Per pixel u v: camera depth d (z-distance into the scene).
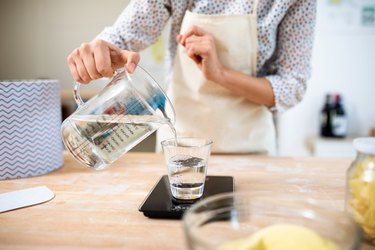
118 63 0.77
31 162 0.78
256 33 0.95
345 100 2.19
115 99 0.62
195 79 1.00
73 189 0.70
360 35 2.10
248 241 0.39
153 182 0.74
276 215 0.44
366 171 0.47
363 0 2.06
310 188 0.69
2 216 0.58
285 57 0.98
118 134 0.63
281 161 0.89
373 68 2.13
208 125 1.02
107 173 0.81
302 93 0.99
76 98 0.75
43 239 0.50
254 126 1.02
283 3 0.89
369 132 2.14
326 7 2.09
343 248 0.35
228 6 0.96
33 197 0.65
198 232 0.39
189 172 0.61
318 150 2.02
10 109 0.74
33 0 2.33
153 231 0.52
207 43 0.89
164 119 0.64
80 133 0.63
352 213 0.48
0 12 2.35
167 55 1.16
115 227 0.54
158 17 0.98
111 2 2.31
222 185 0.69
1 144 0.75
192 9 0.98
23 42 2.38
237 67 0.99
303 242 0.37
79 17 2.34
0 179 0.76
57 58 2.39
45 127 0.79
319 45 2.13
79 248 0.47
